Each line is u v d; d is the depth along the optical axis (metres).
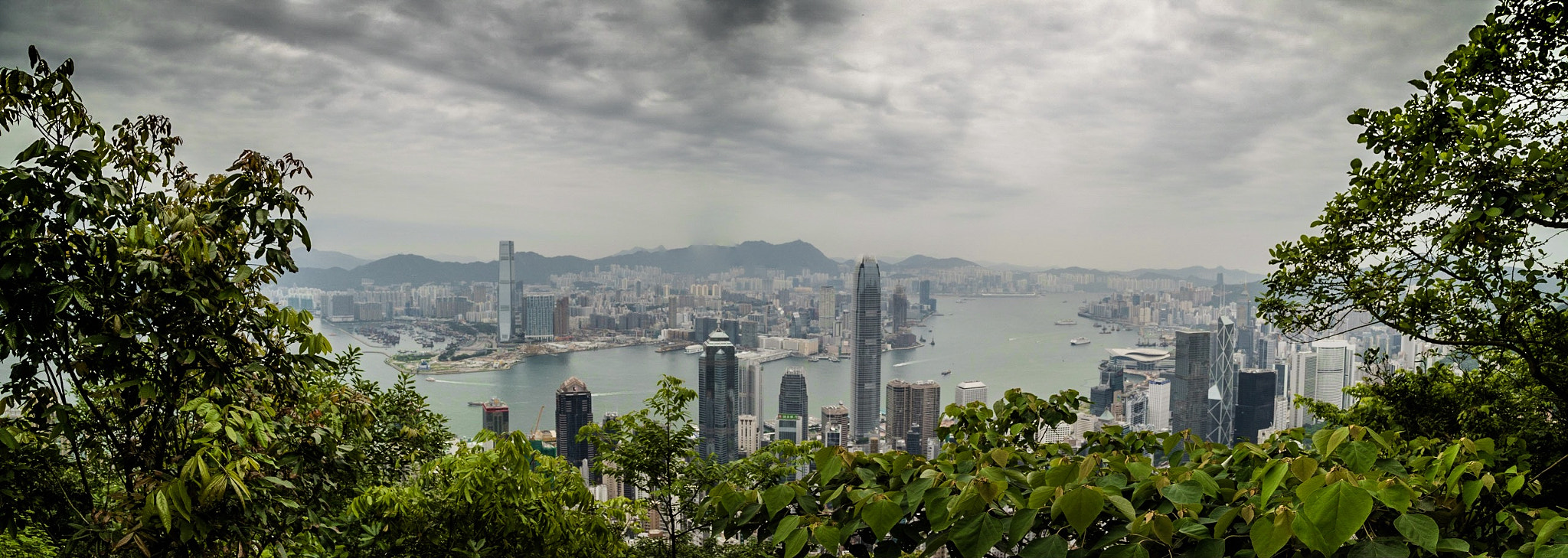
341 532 2.65
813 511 1.42
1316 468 1.15
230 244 2.33
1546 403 4.04
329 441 2.43
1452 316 3.83
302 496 2.34
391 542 2.73
